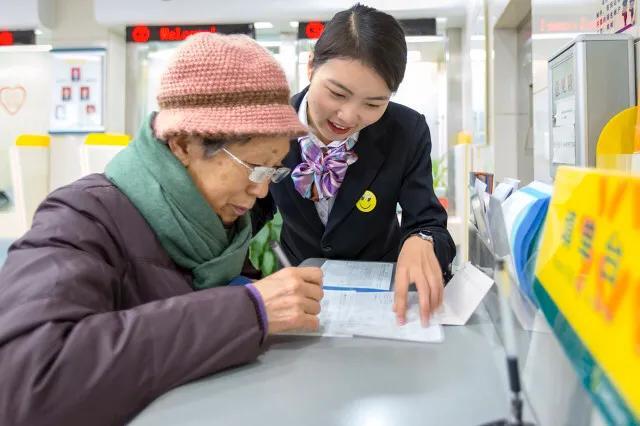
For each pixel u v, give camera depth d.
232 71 0.74
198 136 0.76
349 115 1.10
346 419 0.52
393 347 0.73
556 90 1.24
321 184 1.29
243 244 0.91
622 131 0.99
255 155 0.78
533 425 0.44
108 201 0.78
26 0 3.60
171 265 0.83
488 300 0.88
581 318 0.47
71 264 0.65
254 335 0.66
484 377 0.62
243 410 0.55
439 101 3.66
